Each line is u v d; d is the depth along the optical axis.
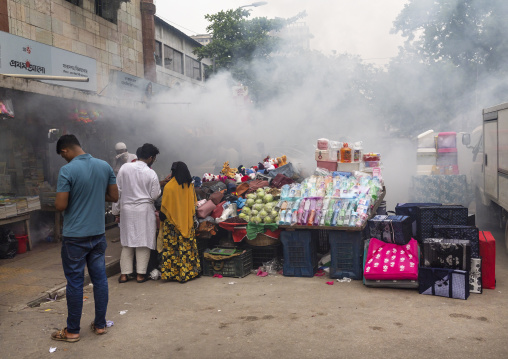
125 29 15.05
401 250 5.72
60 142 4.24
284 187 7.12
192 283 6.25
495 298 5.22
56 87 8.53
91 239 4.19
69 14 12.20
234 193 7.58
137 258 6.31
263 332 4.30
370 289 5.70
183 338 4.21
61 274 6.25
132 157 8.70
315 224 6.23
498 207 9.10
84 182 4.09
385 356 3.69
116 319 4.78
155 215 6.44
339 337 4.11
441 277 5.32
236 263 6.48
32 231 8.42
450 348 3.81
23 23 10.52
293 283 6.11
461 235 5.61
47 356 3.88
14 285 5.77
